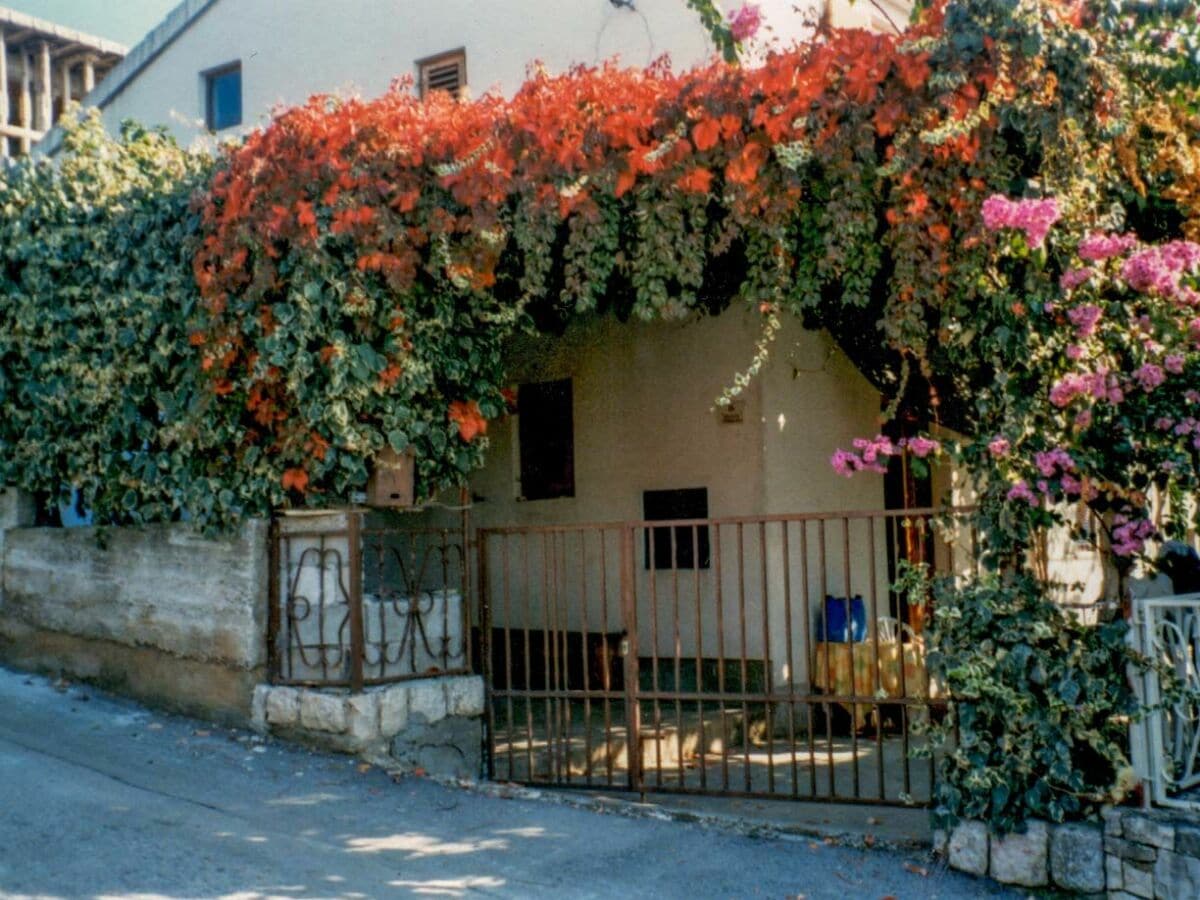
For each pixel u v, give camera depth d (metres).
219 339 6.87
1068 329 5.30
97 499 7.96
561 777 7.23
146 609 7.76
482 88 10.46
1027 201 5.06
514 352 10.20
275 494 6.96
